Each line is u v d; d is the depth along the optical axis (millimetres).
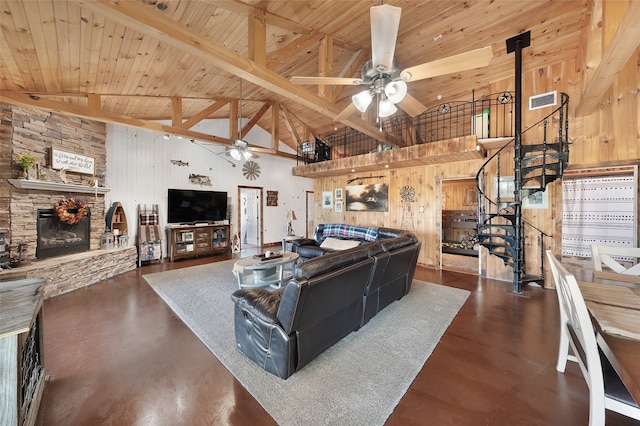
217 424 1492
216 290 3750
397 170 5797
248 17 2645
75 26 2301
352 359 2107
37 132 3842
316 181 7391
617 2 2057
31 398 1451
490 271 4547
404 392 1744
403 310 3084
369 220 6293
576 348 1457
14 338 1158
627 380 868
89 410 1588
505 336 2482
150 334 2514
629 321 1177
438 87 4914
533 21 3342
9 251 3455
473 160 4766
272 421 1513
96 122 4832
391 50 2070
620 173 4867
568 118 3812
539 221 4125
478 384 1819
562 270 1392
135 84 3688
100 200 4824
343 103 5621
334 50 3990
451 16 3365
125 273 4699
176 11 2496
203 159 6719
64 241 4164
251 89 5023
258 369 1979
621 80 3475
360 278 2332
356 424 1488
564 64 3869
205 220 6547
